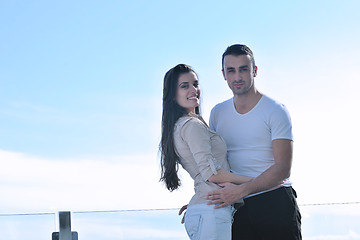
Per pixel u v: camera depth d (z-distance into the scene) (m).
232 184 2.55
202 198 2.58
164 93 2.71
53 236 2.97
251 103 2.84
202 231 2.54
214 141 2.67
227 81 2.85
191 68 2.73
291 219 2.77
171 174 2.67
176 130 2.64
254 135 2.81
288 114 2.79
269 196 2.78
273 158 2.81
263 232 2.78
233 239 2.86
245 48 2.83
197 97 2.75
